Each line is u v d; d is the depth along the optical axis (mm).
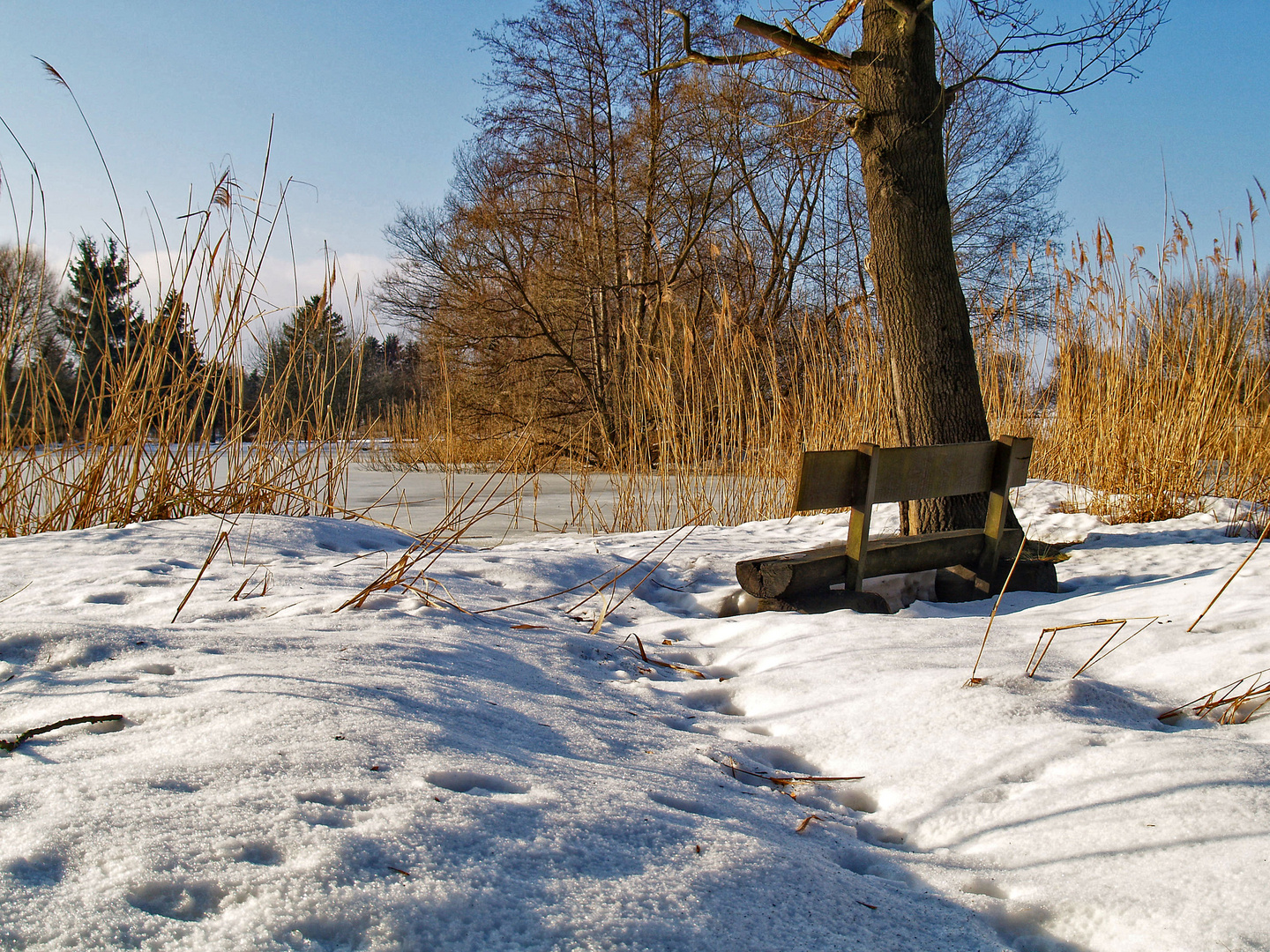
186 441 4957
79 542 4000
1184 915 1373
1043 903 1481
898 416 5176
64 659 2133
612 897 1247
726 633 3545
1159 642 2863
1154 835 1611
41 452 4613
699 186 17250
